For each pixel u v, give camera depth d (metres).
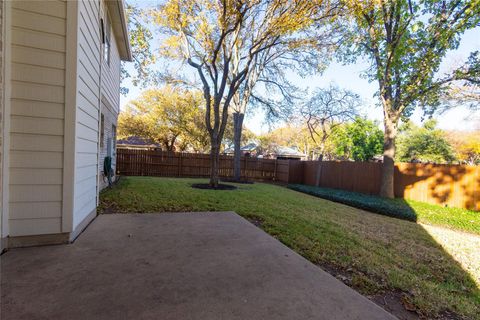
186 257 2.59
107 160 6.89
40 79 2.57
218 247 2.94
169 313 1.64
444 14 7.34
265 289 2.05
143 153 13.38
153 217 4.16
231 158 15.23
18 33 2.48
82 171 3.18
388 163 9.35
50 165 2.65
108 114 6.80
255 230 3.69
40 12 2.55
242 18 7.61
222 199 6.46
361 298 2.04
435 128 18.89
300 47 9.86
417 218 6.23
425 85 7.93
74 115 2.72
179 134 21.33
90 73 3.49
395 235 4.52
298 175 14.97
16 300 1.68
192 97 19.67
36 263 2.25
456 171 8.07
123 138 20.66
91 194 3.73
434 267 3.18
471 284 2.80
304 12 6.93
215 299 1.85
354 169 11.49
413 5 7.71
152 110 20.27
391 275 2.70
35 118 2.57
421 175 8.97
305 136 24.03
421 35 7.39
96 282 1.98
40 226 2.64
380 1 7.04
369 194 10.36
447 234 5.00
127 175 12.78
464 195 7.83
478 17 6.80
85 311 1.61
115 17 6.22
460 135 18.44
